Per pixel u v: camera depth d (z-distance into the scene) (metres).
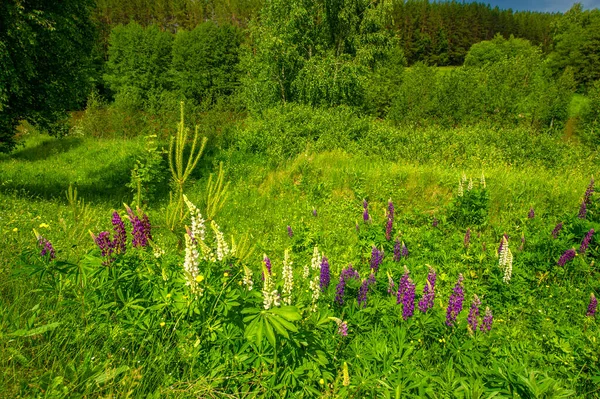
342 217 8.40
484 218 7.33
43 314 2.79
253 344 2.65
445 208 7.91
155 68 53.31
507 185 8.71
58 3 11.09
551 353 3.72
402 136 14.02
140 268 3.12
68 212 7.74
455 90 31.20
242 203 9.75
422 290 4.01
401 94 34.81
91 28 13.20
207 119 19.88
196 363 2.64
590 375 3.35
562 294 5.01
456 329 3.61
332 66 21.45
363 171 10.48
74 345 2.60
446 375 2.98
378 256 4.98
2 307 2.77
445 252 6.28
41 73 11.39
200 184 12.05
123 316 2.87
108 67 53.00
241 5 82.38
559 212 7.52
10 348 2.19
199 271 2.90
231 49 52.81
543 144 13.42
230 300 2.70
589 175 10.72
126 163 16.23
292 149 13.02
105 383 2.21
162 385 2.43
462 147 13.24
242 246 3.22
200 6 83.81
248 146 14.09
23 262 3.06
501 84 30.50
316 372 2.68
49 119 12.14
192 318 2.84
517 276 5.24
